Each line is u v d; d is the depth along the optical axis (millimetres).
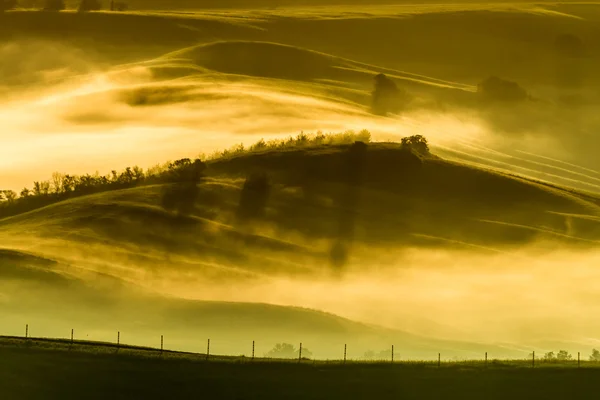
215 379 132875
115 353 142750
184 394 127125
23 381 128375
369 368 139625
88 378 131125
